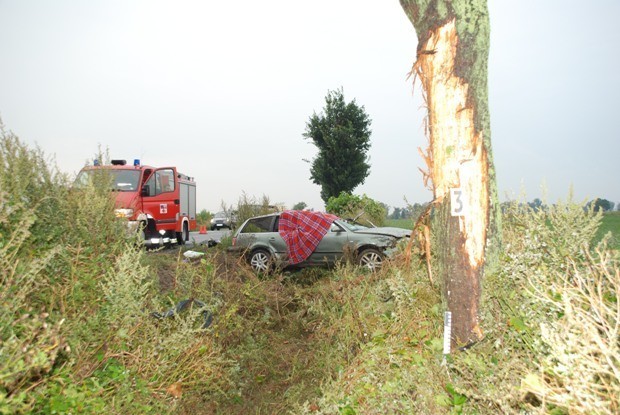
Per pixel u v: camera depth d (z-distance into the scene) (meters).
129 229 5.72
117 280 4.21
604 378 2.47
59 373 3.30
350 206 18.00
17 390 2.84
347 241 10.83
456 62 3.98
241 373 5.43
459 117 4.00
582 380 2.36
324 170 26.83
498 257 4.05
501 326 3.71
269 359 5.68
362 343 4.76
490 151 4.05
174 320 4.90
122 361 4.02
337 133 26.70
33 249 4.38
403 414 3.29
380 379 3.76
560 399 2.48
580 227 4.16
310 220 11.24
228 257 10.18
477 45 3.97
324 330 5.54
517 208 5.12
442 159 4.07
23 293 3.14
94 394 3.46
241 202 15.38
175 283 6.21
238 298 6.55
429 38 4.08
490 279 3.99
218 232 31.50
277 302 6.99
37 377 3.21
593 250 4.30
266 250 11.48
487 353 3.59
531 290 3.75
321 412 3.65
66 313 4.02
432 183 4.21
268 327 6.68
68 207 5.00
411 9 4.21
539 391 2.60
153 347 4.21
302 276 9.73
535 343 3.22
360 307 5.22
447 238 4.06
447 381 3.46
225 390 4.95
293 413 4.11
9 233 4.09
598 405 2.27
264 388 5.18
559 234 4.18
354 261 10.31
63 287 4.31
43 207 4.79
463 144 4.01
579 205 4.20
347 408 3.50
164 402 4.05
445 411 3.19
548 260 4.18
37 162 5.01
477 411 3.11
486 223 4.01
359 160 26.80
